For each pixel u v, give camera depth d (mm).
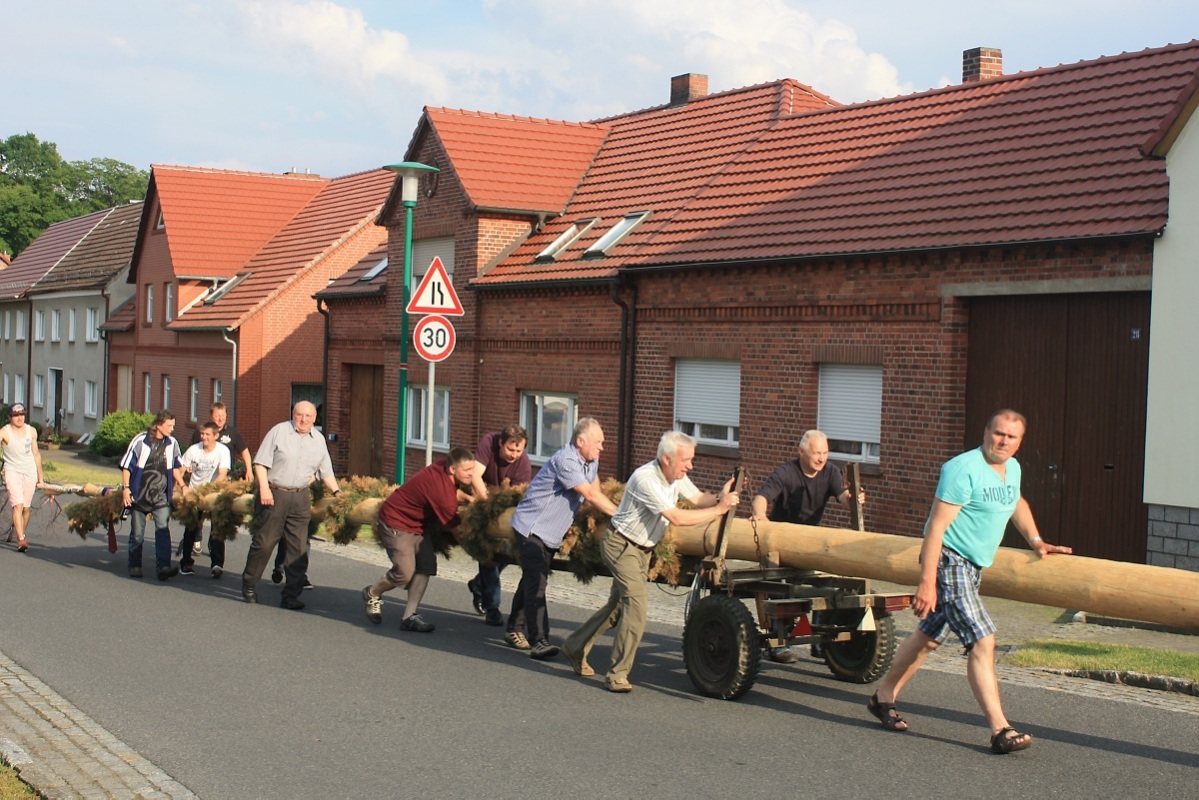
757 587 8680
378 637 10984
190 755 7188
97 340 49281
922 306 15172
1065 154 15219
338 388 29453
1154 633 11039
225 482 14469
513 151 24469
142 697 8594
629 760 7102
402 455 17047
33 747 7309
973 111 17656
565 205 23703
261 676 9305
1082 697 8742
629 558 8898
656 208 21234
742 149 21203
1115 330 13414
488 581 11727
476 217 23172
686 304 18578
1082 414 13711
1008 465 7320
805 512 9453
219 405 15273
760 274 17312
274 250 39938
